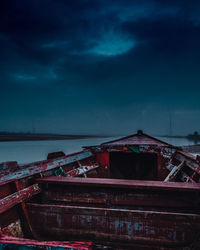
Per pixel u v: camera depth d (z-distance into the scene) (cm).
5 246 131
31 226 230
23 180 243
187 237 195
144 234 204
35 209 231
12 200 209
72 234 221
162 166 424
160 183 223
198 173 257
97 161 458
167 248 196
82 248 124
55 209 227
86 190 237
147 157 532
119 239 210
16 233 215
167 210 215
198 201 210
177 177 340
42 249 126
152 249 200
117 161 543
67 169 349
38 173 268
